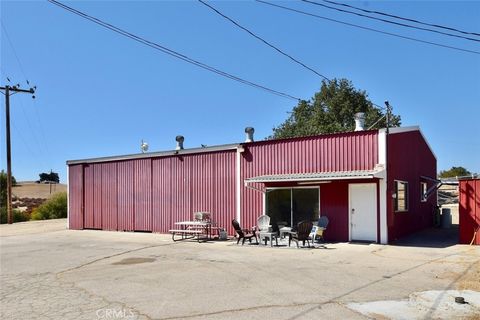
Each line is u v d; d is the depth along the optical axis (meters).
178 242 18.62
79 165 27.17
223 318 7.09
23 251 16.55
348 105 42.28
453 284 9.45
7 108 33.94
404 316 7.15
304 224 15.90
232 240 19.27
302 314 7.26
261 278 10.27
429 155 24.27
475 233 16.20
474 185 16.33
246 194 20.20
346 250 14.91
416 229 21.20
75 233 24.12
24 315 7.46
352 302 8.01
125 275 11.00
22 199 56.12
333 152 17.78
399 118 40.69
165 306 7.84
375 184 16.75
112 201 25.48
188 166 22.33
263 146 19.77
